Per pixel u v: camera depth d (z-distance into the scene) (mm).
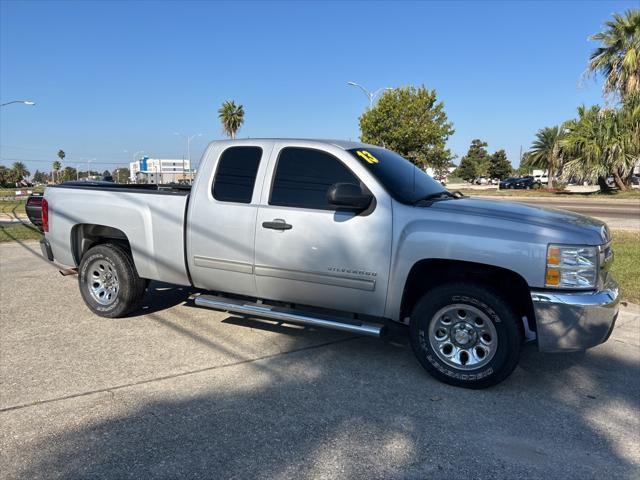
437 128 30906
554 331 3781
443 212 4160
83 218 5660
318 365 4504
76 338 5082
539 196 33375
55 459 3043
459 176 97375
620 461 3125
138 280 5590
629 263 8602
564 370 4512
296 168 4660
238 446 3209
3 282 7465
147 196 5297
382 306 4316
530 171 81688
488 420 3602
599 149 31719
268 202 4684
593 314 3736
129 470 2947
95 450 3143
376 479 2904
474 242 3928
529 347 5086
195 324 5551
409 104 30203
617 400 3943
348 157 4492
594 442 3334
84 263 5719
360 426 3482
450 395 3982
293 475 2922
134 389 3973
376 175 4418
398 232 4176
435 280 4391
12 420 3482
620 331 5543
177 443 3230
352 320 4469
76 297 6629
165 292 6895
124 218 5391
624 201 27438
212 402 3779
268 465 3016
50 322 5574
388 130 30906
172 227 5125
